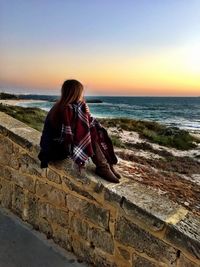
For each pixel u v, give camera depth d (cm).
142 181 810
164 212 265
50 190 347
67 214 332
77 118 296
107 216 294
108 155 322
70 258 326
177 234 243
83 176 310
